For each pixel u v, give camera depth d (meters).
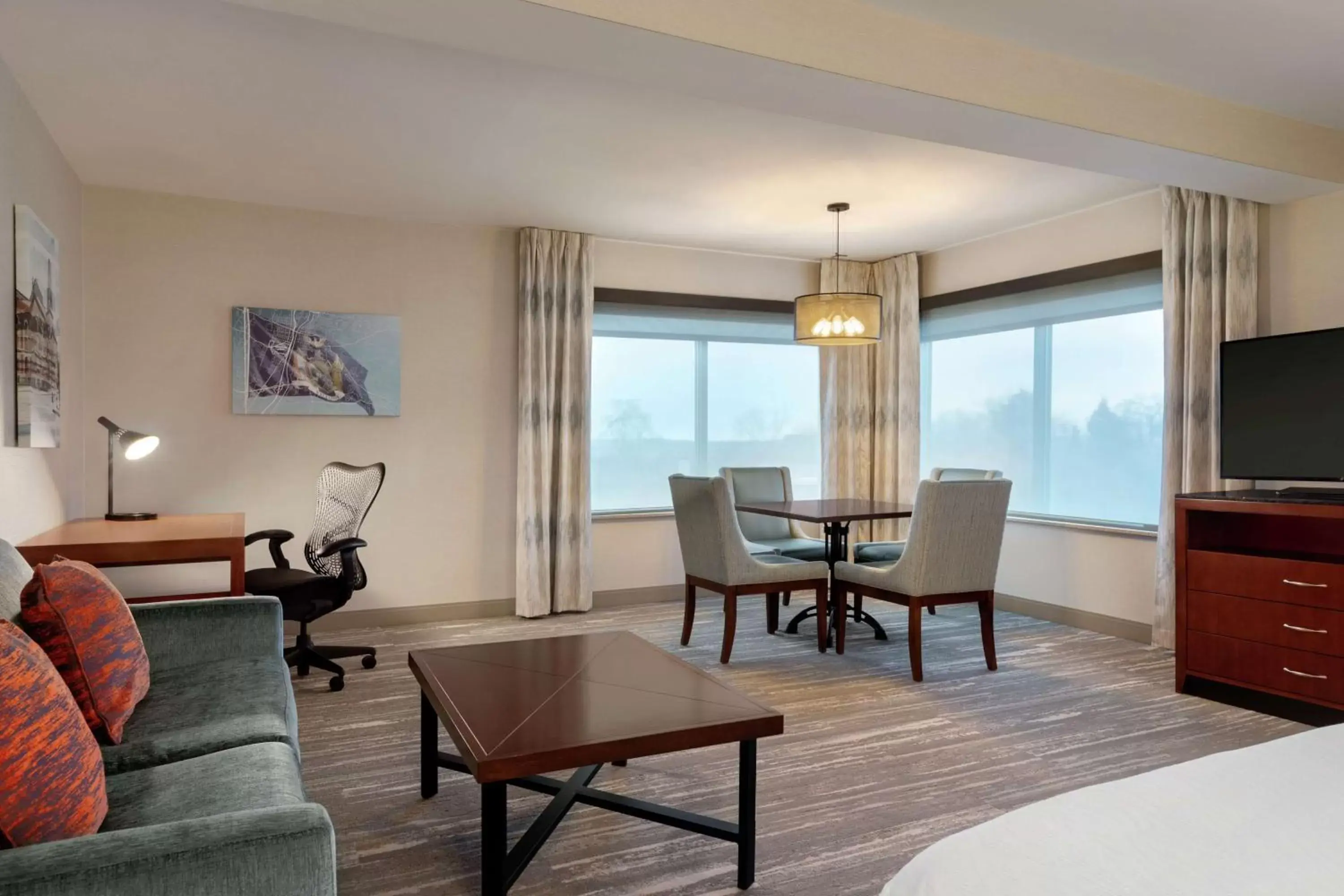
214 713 1.95
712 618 5.12
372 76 3.01
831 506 4.75
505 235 5.23
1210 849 1.01
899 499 5.92
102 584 1.94
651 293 5.64
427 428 5.03
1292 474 3.49
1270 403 3.56
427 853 2.18
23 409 2.92
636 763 2.79
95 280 4.29
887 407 6.02
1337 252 3.72
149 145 3.70
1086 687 3.66
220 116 3.38
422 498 5.02
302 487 4.73
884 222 5.07
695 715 2.02
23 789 1.15
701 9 2.30
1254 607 3.32
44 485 3.37
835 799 2.51
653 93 3.15
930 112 2.81
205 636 2.41
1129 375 4.68
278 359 4.64
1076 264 4.86
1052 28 2.68
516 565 5.23
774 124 3.46
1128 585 4.57
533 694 2.19
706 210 4.78
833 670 3.95
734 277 5.93
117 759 1.69
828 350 6.14
